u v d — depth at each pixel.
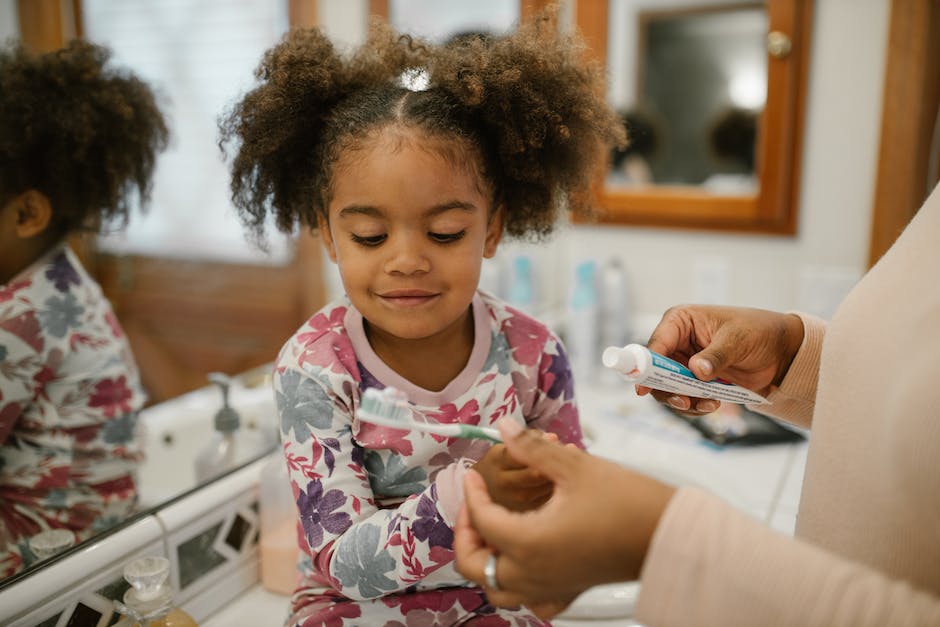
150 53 0.91
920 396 0.42
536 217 0.81
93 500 0.81
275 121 0.73
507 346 0.80
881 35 1.43
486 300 0.83
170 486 0.87
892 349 0.47
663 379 0.62
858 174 1.50
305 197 0.77
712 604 0.41
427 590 0.75
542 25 0.78
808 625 0.39
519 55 0.73
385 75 0.76
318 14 1.26
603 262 1.76
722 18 1.54
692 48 1.57
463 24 1.59
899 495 0.44
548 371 0.81
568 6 1.65
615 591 0.88
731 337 0.67
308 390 0.70
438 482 0.61
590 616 0.87
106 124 0.84
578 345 1.63
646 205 1.68
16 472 0.77
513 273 1.72
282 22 1.13
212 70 0.99
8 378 0.77
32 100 0.78
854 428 0.50
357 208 0.64
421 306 0.65
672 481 1.17
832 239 1.55
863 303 0.52
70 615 0.71
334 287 1.23
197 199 0.97
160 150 0.93
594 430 1.36
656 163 1.66
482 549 0.50
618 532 0.45
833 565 0.40
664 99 1.62
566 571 0.45
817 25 1.47
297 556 0.90
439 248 0.66
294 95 0.72
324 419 0.69
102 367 0.86
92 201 0.85
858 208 1.52
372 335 0.75
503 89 0.69
